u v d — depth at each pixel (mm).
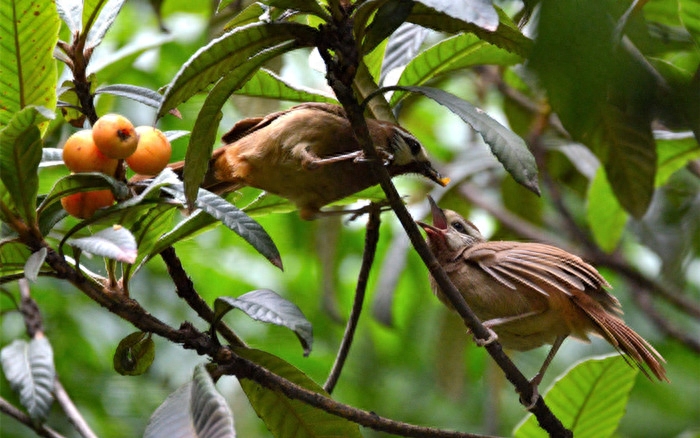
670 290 13688
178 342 6938
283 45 6371
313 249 14492
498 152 6039
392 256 12898
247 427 12992
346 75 6203
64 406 9492
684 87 4586
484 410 15164
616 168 9836
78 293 13406
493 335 7547
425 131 17234
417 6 6633
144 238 7188
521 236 14555
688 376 16266
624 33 4273
